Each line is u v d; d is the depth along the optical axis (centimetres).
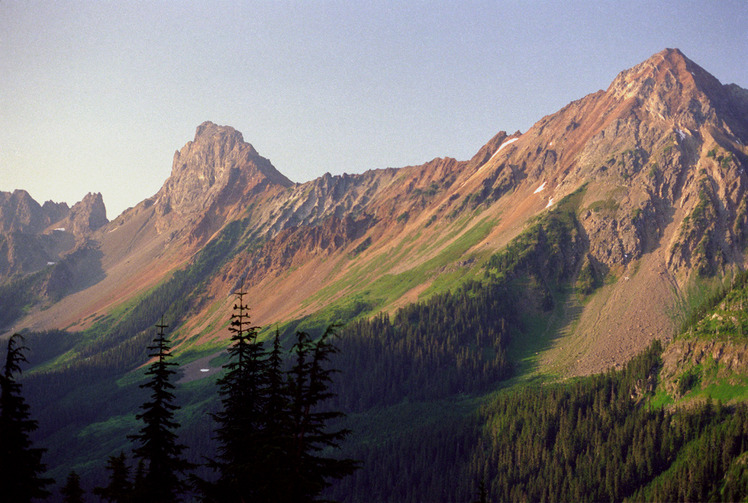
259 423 4466
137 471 4959
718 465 16200
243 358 4778
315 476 3691
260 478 3778
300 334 3844
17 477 4162
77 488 5525
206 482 4356
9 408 4188
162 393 4697
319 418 3778
